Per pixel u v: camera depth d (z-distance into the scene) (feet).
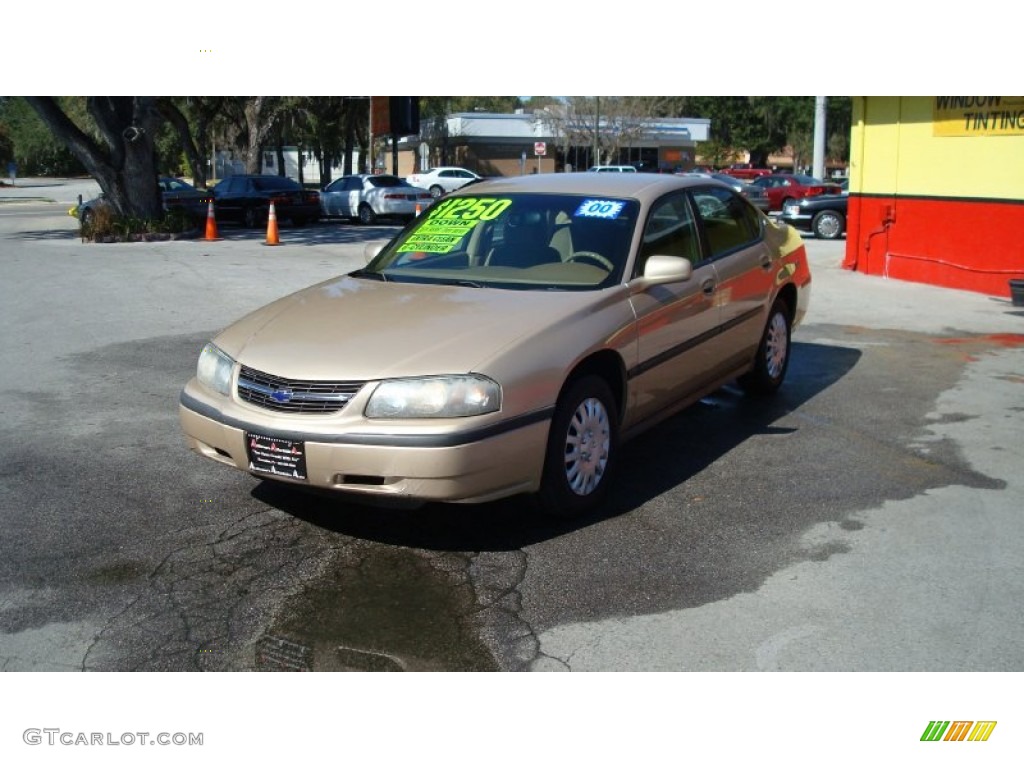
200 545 14.55
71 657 11.59
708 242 19.70
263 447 13.97
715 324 19.21
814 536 14.93
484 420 13.43
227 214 82.38
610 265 16.81
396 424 13.30
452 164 187.93
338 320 15.34
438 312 15.30
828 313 35.27
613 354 15.84
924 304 37.11
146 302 36.24
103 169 65.51
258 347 14.83
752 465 18.22
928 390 23.95
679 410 18.72
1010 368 26.35
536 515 15.76
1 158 241.96
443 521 15.48
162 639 11.96
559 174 20.26
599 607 12.73
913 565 13.91
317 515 15.67
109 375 24.82
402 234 19.38
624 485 17.16
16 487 16.81
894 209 44.24
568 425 14.89
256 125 136.26
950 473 17.79
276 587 13.25
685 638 11.98
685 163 193.57
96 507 15.94
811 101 194.80
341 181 91.20
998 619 12.39
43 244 61.16
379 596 13.01
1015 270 38.11
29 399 22.49
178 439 19.51
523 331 14.47
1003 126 37.91
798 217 69.15
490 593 13.10
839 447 19.34
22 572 13.62
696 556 14.23
